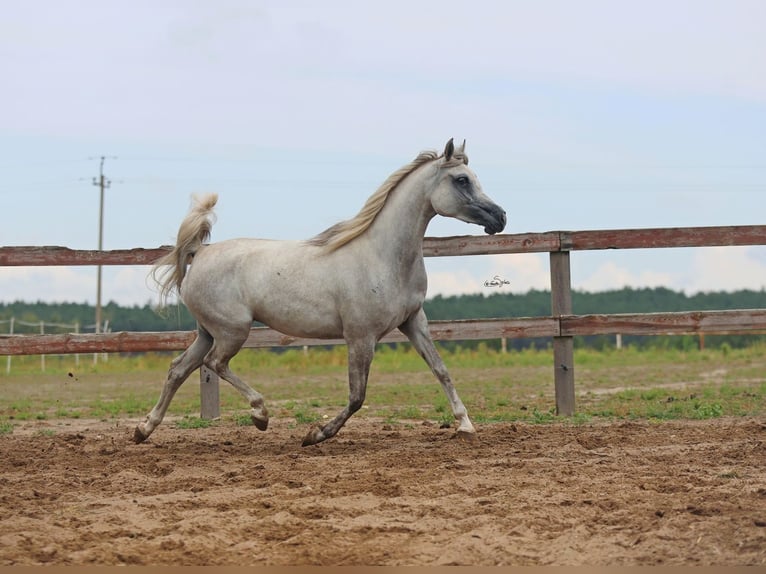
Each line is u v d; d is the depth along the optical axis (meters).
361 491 5.82
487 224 7.45
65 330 40.00
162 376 20.11
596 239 9.99
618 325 9.90
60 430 9.54
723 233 9.96
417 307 7.76
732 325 9.84
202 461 7.12
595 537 4.74
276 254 7.74
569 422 9.30
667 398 11.85
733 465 6.49
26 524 5.11
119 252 10.11
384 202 7.60
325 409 11.30
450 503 5.46
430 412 10.77
